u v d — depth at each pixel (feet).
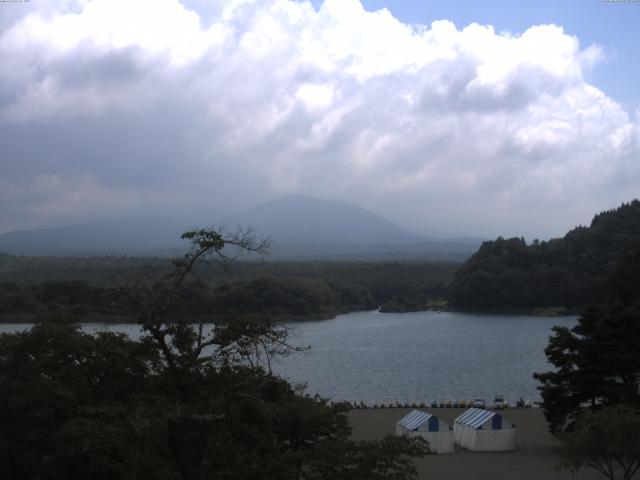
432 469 146.20
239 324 81.92
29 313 383.86
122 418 79.61
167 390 80.28
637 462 128.06
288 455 83.46
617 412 123.95
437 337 488.85
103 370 98.53
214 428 76.43
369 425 194.08
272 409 85.66
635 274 311.06
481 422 166.50
